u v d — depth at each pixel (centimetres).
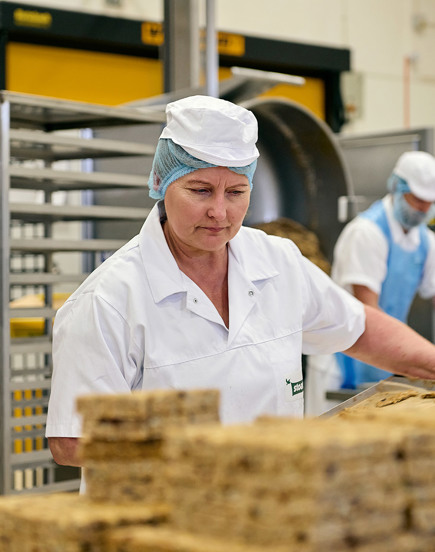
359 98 633
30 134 284
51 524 90
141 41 519
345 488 80
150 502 96
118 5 543
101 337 176
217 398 99
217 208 174
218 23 596
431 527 85
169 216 181
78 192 425
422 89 679
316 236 444
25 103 280
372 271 395
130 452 96
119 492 97
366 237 395
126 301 180
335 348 216
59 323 184
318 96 620
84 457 98
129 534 87
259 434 84
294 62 592
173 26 396
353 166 493
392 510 83
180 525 87
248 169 179
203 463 84
